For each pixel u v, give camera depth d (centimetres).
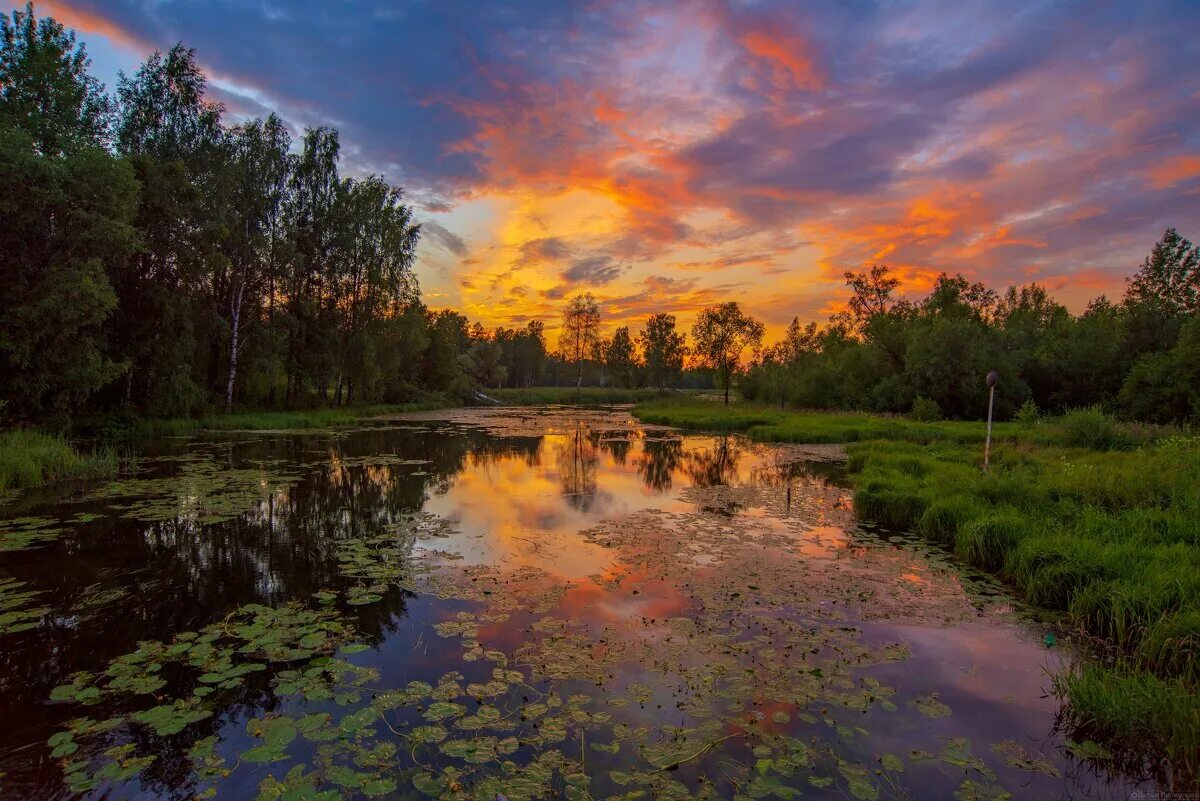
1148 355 2602
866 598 671
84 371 1636
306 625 586
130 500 1119
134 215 1812
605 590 691
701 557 821
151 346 2153
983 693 473
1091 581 631
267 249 2720
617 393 7350
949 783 362
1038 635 582
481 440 2355
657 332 7394
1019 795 352
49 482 1277
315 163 3209
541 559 809
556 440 2398
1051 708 452
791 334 6419
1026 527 802
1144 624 550
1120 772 376
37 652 527
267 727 412
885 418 3086
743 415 3406
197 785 353
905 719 434
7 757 379
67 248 1600
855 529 982
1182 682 441
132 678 478
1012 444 1753
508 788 349
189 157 2352
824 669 507
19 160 1467
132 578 720
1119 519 806
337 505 1134
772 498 1239
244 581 714
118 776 360
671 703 450
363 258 3453
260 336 2766
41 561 780
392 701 446
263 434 2328
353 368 3388
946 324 3262
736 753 390
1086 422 1641
